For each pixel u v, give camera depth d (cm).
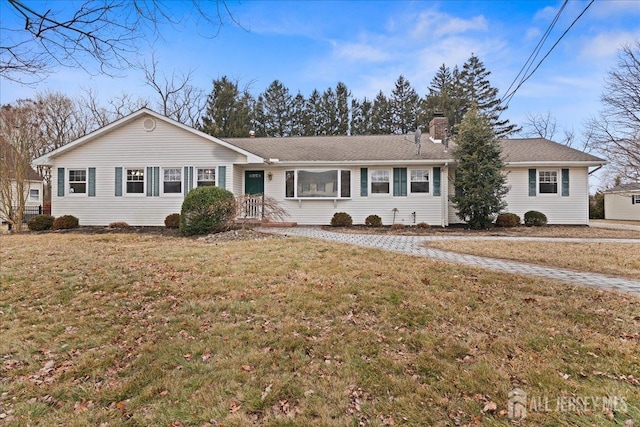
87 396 255
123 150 1368
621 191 2409
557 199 1456
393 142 1652
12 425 225
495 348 304
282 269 579
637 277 534
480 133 1335
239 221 1088
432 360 287
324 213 1464
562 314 376
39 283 520
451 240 966
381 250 746
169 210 1361
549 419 212
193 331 356
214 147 1357
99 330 370
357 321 371
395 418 218
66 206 1373
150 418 226
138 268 600
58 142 2472
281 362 290
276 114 3559
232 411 229
